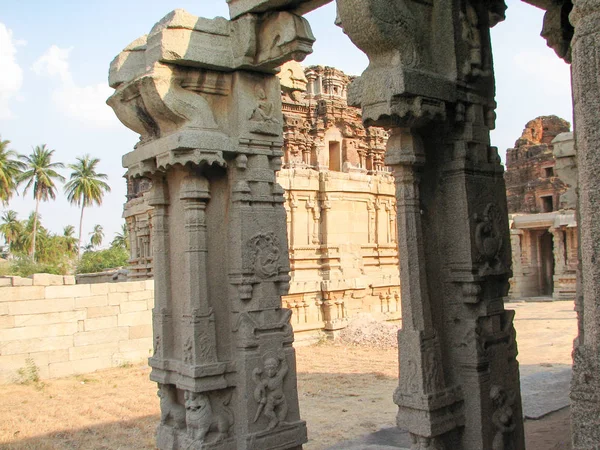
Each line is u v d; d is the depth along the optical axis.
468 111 6.92
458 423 6.67
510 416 6.93
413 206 6.59
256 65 8.27
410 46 6.29
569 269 38.09
